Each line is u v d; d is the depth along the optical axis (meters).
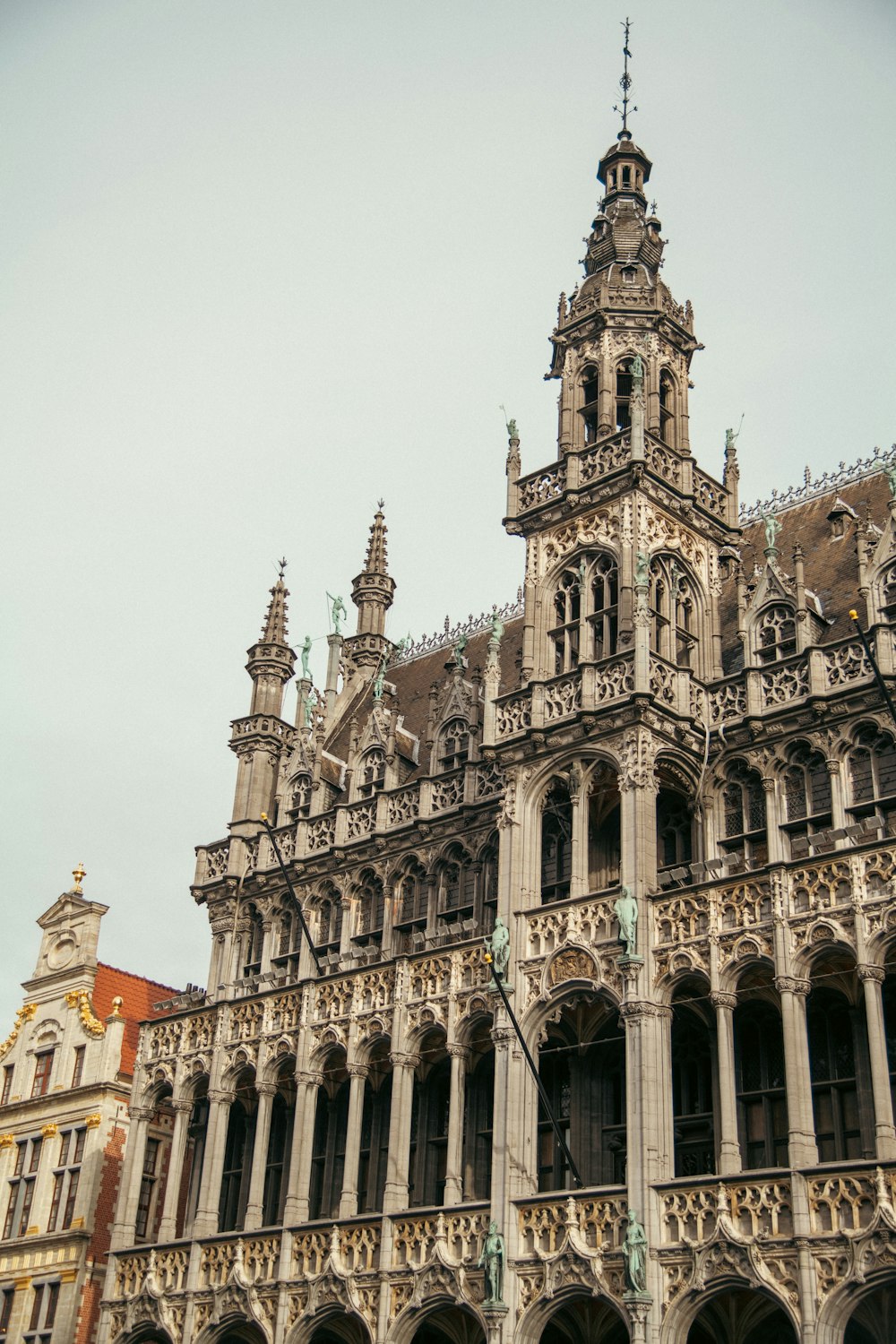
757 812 39.81
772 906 35.25
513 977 39.25
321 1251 41.03
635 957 36.66
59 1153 54.97
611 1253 34.69
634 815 38.53
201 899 53.22
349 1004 43.72
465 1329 39.22
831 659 39.34
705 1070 38.50
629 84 53.91
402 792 48.41
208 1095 46.84
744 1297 35.00
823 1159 35.31
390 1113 44.53
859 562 40.44
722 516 46.06
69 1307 51.31
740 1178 33.44
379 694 51.59
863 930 33.69
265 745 54.75
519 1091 38.06
